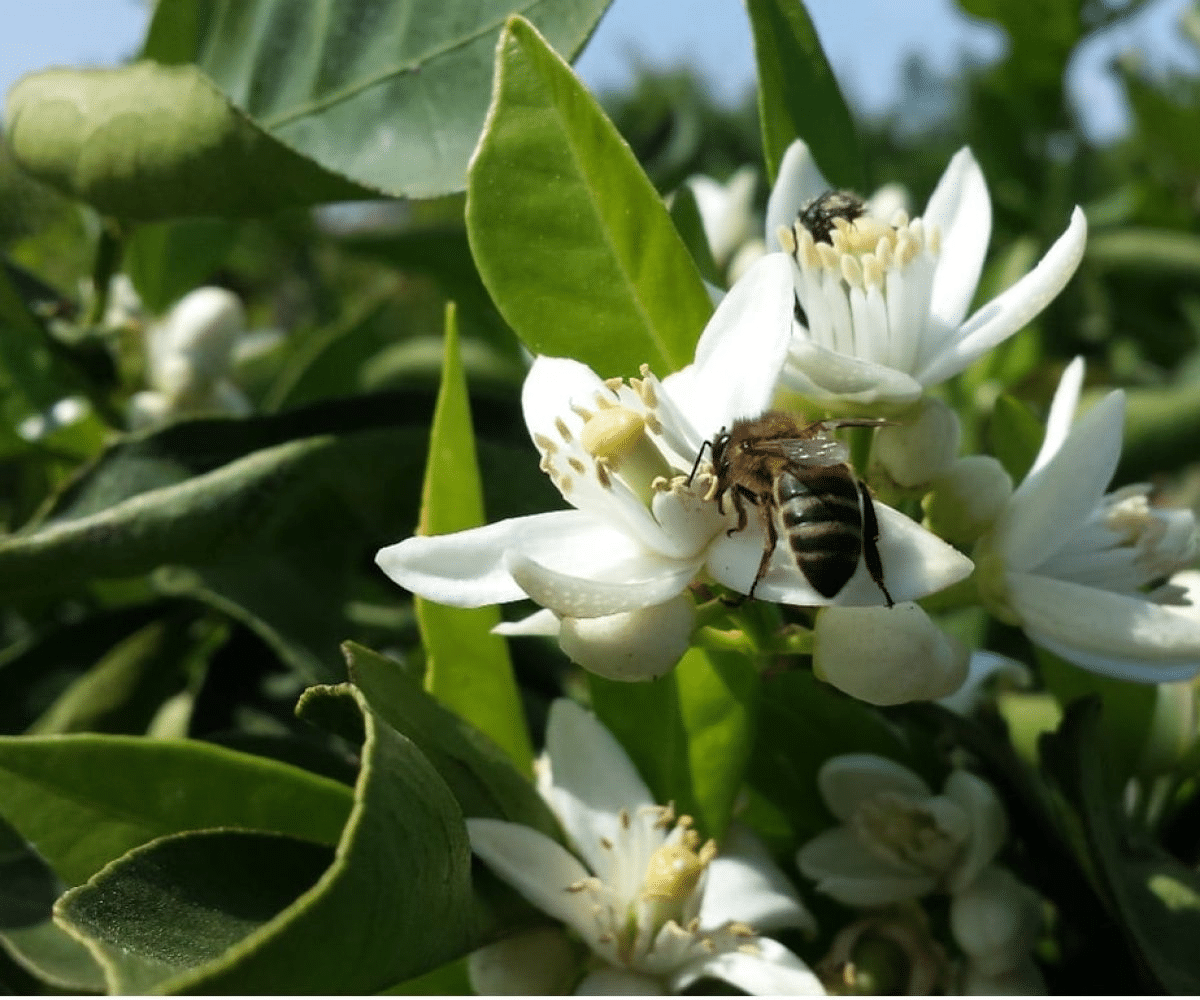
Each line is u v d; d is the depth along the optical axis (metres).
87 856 0.13
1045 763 0.14
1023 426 0.16
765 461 0.12
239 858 0.11
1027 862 0.14
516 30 0.13
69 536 0.15
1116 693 0.15
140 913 0.11
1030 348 0.24
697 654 0.14
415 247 0.22
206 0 0.16
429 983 0.13
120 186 0.16
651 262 0.13
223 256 0.21
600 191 0.13
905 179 0.42
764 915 0.13
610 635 0.12
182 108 0.15
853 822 0.14
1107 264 0.28
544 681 0.18
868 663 0.12
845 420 0.13
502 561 0.12
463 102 0.15
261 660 0.18
